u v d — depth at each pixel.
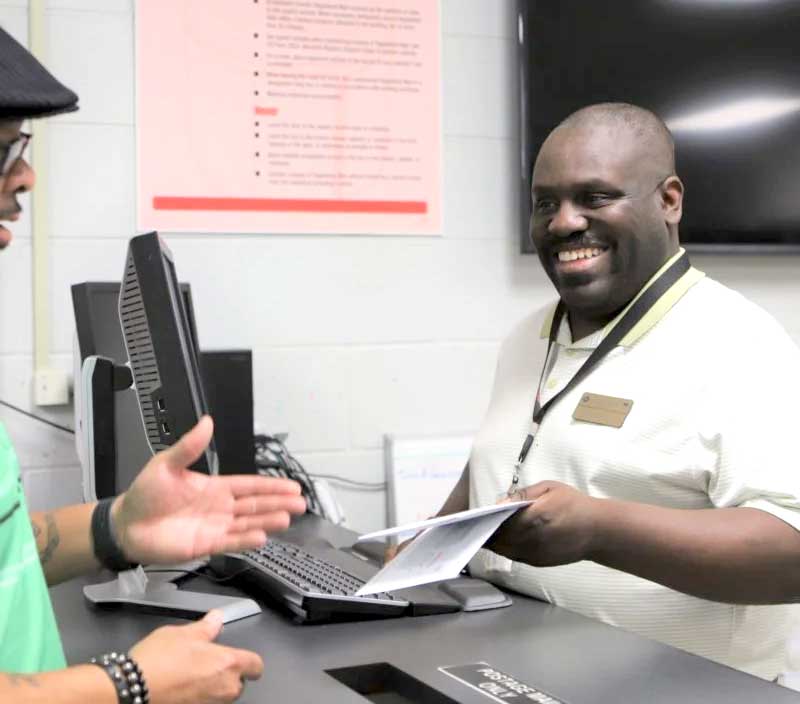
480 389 2.35
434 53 2.29
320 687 0.86
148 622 1.11
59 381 2.04
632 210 1.39
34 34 2.02
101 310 1.53
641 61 2.35
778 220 2.45
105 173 2.09
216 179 2.16
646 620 1.31
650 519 1.12
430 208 2.30
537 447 1.43
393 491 2.24
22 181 0.83
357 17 2.23
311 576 1.18
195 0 2.13
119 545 0.92
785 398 1.26
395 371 2.29
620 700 0.83
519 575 1.39
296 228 2.21
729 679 0.90
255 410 2.20
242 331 2.19
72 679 0.69
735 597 1.17
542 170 1.45
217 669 0.75
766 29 2.42
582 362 1.46
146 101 2.11
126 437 1.44
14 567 0.77
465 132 2.32
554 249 1.47
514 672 0.91
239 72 2.16
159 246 1.07
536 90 2.29
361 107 2.25
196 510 0.90
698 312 1.36
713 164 2.40
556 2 2.30
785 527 1.17
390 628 1.08
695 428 1.29
